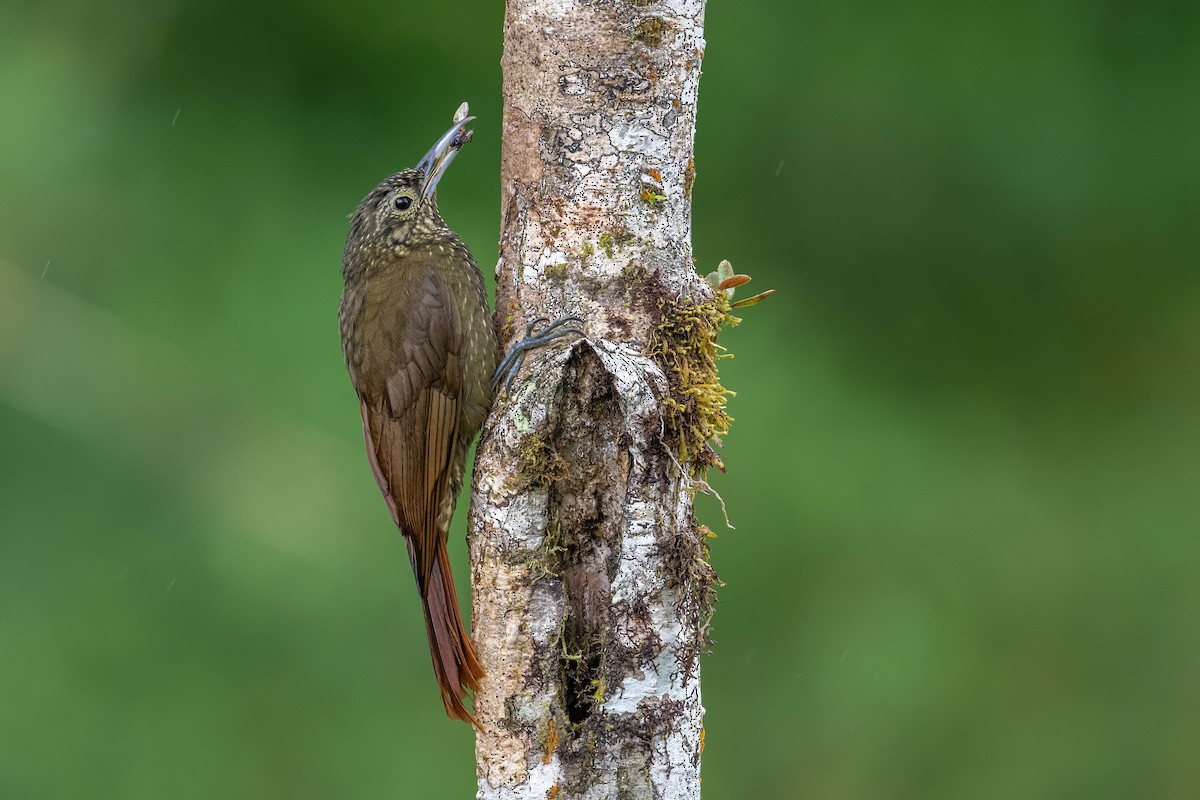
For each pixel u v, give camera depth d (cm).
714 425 565
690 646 553
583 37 555
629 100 558
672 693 548
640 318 560
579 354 550
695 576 559
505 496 550
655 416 543
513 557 551
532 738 552
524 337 567
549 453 550
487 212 1230
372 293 684
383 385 667
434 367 664
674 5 559
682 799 550
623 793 548
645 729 546
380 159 1227
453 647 587
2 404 1168
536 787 551
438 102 1242
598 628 554
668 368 559
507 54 580
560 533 555
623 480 548
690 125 571
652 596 544
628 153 560
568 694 556
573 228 561
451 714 580
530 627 551
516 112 574
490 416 566
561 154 562
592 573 555
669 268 565
